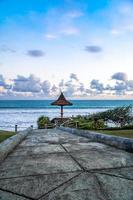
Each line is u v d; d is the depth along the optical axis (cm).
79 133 986
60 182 307
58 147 600
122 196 260
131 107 2355
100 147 595
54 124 2194
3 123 4031
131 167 379
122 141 564
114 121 2344
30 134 1058
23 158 458
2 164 407
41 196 262
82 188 285
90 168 374
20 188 287
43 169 370
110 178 321
